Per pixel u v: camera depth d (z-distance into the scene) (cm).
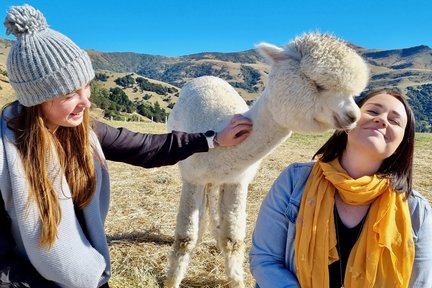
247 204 584
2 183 175
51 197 179
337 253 186
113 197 597
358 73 238
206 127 335
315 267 186
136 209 549
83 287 195
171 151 254
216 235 381
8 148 175
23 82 172
